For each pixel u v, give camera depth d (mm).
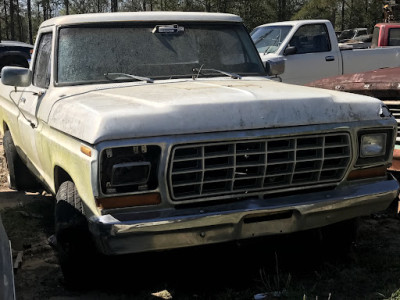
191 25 4906
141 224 3168
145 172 3199
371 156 3705
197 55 4789
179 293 3910
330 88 5488
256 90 3744
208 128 3250
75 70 4457
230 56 4926
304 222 3551
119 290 3975
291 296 3637
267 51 10719
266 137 3348
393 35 11930
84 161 3301
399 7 18922
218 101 3383
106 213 3211
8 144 6582
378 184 3764
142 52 4629
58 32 4602
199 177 3277
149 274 4234
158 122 3207
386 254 4309
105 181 3182
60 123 3822
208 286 4008
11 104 6051
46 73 4781
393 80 4938
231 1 37156
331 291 3748
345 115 3572
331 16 38812
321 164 3523
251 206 3385
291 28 10625
